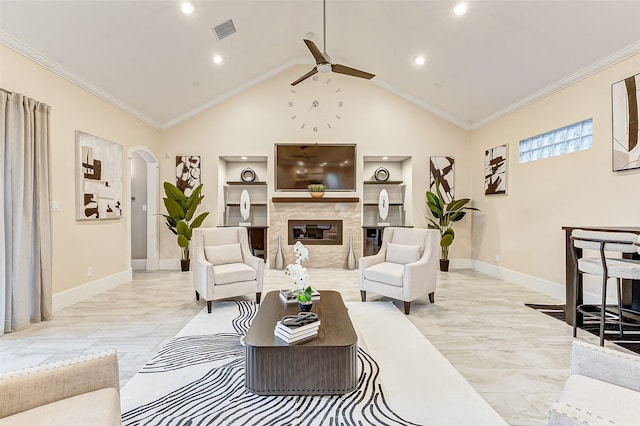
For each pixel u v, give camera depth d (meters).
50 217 3.44
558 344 2.78
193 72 5.10
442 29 4.22
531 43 3.82
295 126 6.36
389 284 3.75
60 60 3.66
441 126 6.42
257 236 6.70
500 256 5.53
